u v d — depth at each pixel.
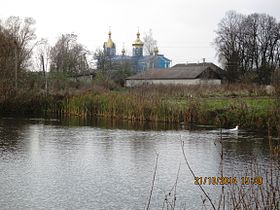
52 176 16.83
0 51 49.75
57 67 73.44
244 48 83.38
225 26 84.31
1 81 45.56
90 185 15.64
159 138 26.75
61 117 41.16
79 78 72.19
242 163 18.84
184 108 35.16
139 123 35.47
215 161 19.52
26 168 18.08
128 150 22.48
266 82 78.69
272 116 27.30
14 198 14.00
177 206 13.25
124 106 38.53
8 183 15.73
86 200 13.91
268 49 82.94
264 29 82.88
